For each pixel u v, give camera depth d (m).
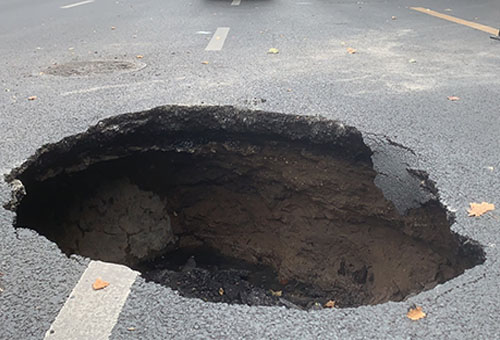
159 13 10.49
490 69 5.73
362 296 4.73
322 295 5.14
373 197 4.48
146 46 7.21
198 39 7.64
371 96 4.82
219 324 2.12
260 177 5.28
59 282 2.38
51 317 2.18
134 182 5.18
